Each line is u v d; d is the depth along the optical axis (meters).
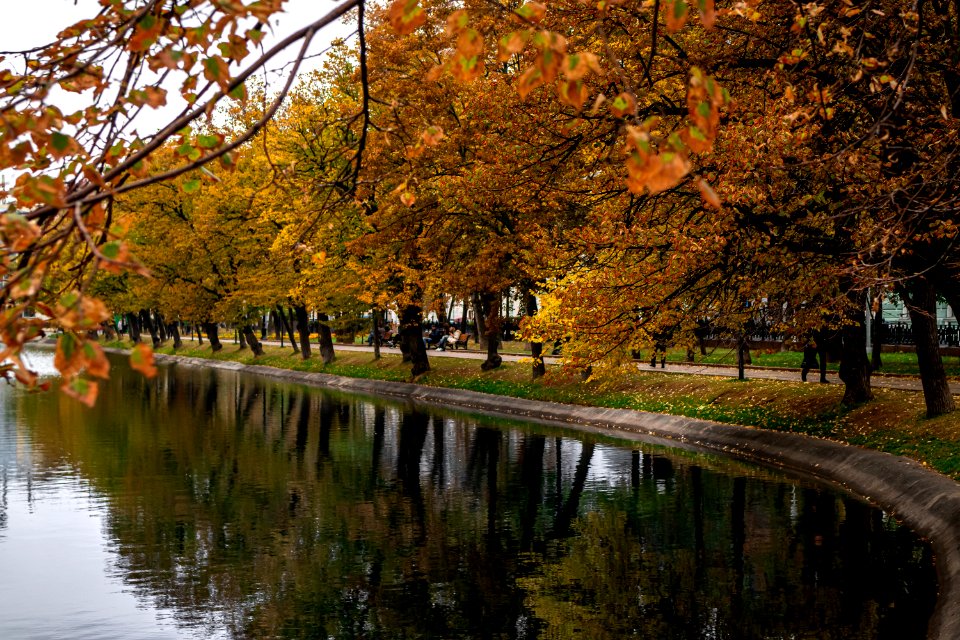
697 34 15.61
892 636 10.68
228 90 3.54
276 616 11.87
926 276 15.11
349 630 11.33
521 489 19.91
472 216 32.88
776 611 11.66
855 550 14.26
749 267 16.78
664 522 16.52
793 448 22.55
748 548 14.59
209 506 18.44
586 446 25.83
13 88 4.18
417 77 25.88
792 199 15.47
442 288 36.16
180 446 26.80
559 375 37.66
